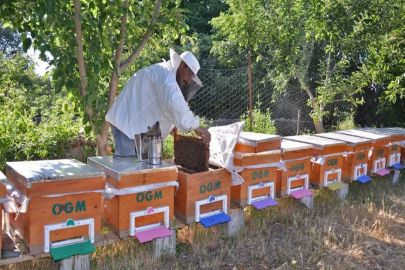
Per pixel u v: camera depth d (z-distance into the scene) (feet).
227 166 10.59
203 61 38.88
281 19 21.93
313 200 14.74
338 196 15.20
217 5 46.88
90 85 11.21
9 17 10.11
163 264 9.51
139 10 13.39
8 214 9.43
